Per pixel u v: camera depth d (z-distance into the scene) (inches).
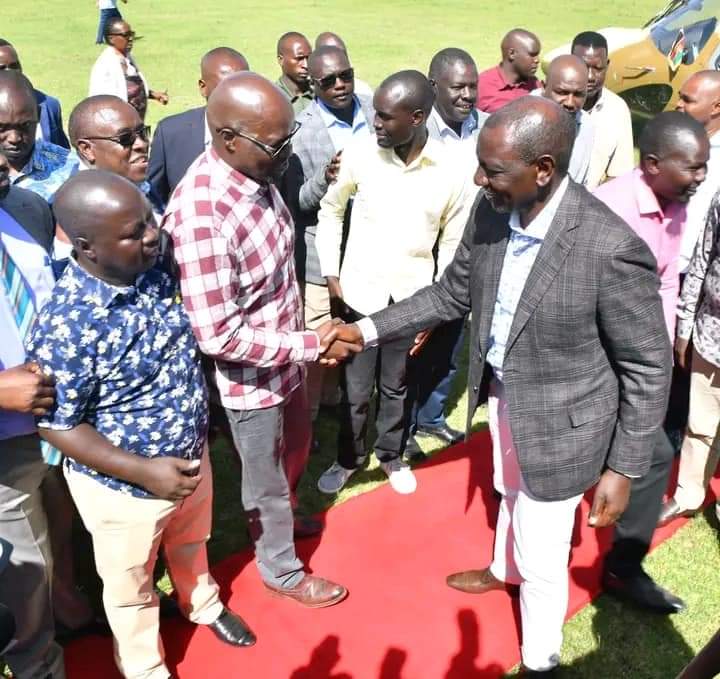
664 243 109.1
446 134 155.3
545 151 76.7
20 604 89.7
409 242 125.5
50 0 721.6
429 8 722.8
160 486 81.0
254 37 557.9
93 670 104.8
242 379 96.7
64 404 76.2
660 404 83.6
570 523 94.0
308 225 147.9
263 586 119.4
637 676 107.0
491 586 117.3
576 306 81.0
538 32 597.6
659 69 299.6
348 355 105.1
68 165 115.0
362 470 151.7
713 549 129.1
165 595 114.7
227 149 85.4
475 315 95.5
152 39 542.9
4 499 86.0
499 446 105.3
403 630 112.0
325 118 151.3
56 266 90.1
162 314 82.2
